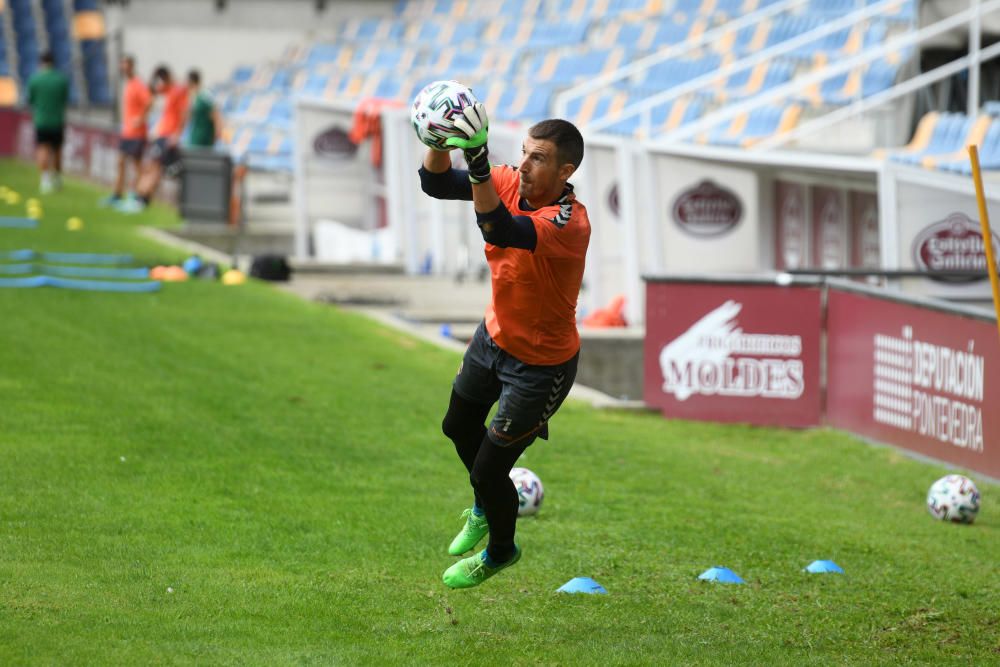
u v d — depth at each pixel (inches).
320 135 3061.0
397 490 1080.2
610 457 1305.4
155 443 1157.1
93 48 5142.7
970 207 1683.1
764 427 1557.6
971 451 1318.9
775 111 2268.7
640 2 3422.7
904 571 957.2
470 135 628.4
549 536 981.2
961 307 1325.0
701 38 2481.5
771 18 2795.3
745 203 2193.7
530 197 683.4
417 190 2812.5
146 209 3437.5
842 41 2453.2
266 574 821.9
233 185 3171.8
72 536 866.1
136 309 1903.3
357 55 4200.3
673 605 826.8
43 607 710.5
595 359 1955.0
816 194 2139.5
